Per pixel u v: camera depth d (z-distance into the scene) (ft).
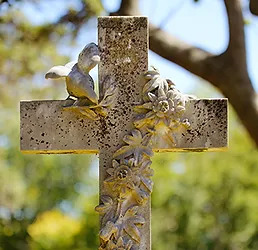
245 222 66.59
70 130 17.74
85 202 64.49
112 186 17.37
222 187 66.95
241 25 30.01
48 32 34.68
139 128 17.61
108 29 17.78
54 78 17.39
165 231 65.51
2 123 58.70
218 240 66.69
